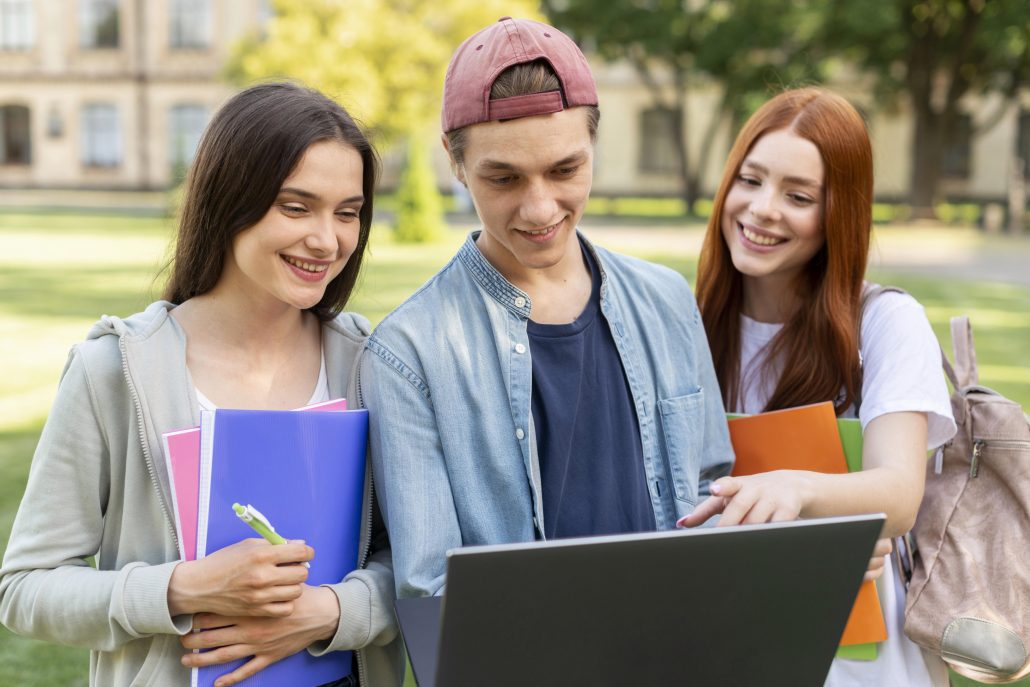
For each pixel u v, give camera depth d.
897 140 27.55
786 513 1.44
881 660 1.77
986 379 6.43
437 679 1.08
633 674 1.14
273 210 1.46
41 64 30.73
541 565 1.04
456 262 1.67
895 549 1.86
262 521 1.33
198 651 1.44
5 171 31.42
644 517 1.65
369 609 1.50
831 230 1.95
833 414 1.81
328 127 1.47
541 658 1.09
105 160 31.22
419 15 17.41
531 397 1.62
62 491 1.48
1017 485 1.79
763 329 2.13
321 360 1.68
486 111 1.40
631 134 30.42
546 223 1.45
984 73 21.41
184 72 30.23
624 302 1.73
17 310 8.91
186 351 1.56
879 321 1.93
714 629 1.14
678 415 1.71
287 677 1.49
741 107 22.56
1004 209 23.02
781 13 20.72
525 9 18.55
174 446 1.42
